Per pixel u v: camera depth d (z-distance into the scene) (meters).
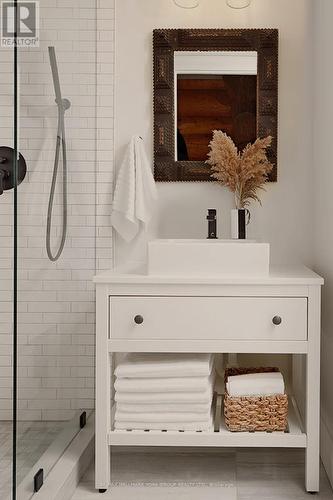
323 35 2.70
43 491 2.11
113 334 2.34
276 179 2.95
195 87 2.96
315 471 2.30
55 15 2.28
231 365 2.97
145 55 2.97
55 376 2.36
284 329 2.31
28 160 1.98
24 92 1.93
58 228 2.37
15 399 1.89
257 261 2.35
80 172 2.70
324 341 2.70
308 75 2.94
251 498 2.26
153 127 2.97
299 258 2.96
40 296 2.15
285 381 2.97
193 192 2.98
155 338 2.33
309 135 2.94
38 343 2.14
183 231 2.98
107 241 2.99
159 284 2.32
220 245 2.36
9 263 1.91
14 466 1.88
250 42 2.92
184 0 2.91
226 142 2.79
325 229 2.66
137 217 2.87
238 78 2.94
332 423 2.52
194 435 2.32
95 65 2.93
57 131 2.34
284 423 2.34
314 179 2.91
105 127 2.98
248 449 2.76
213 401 2.59
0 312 1.93
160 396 2.34
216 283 2.30
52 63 2.25
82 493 2.32
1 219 1.91
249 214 2.85
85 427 2.79
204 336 2.33
